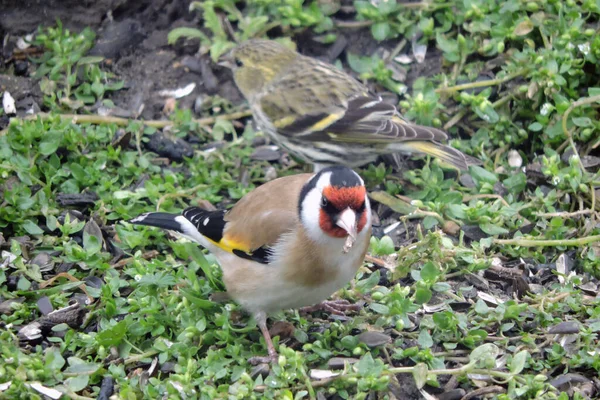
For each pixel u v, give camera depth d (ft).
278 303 31.12
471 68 44.98
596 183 39.11
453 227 38.45
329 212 29.01
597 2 43.42
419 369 30.14
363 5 47.37
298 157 42.63
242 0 49.03
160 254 38.27
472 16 45.06
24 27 48.52
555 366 31.78
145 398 30.48
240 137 45.70
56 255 37.52
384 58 46.91
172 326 33.22
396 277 35.65
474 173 40.42
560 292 34.71
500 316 33.22
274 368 30.09
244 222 30.76
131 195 39.99
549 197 39.11
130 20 49.11
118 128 44.60
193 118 46.01
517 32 43.62
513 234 38.68
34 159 40.65
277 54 43.29
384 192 41.01
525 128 43.45
